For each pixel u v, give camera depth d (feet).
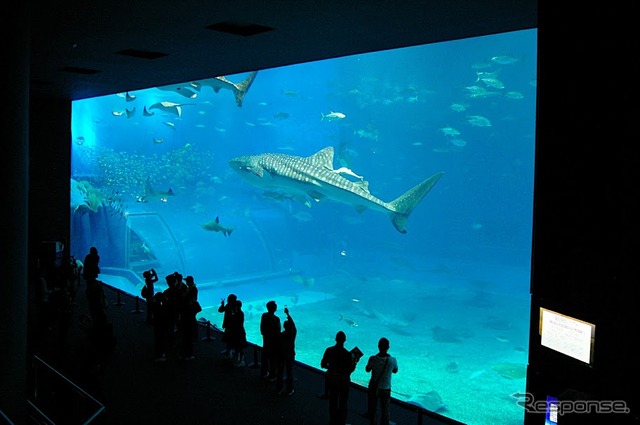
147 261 91.15
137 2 20.79
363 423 21.61
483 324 75.25
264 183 69.72
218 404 23.22
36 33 25.88
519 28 24.03
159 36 26.37
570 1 13.85
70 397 18.70
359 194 57.47
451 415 38.75
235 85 48.21
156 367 27.86
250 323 65.67
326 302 83.15
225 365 28.43
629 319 12.28
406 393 43.16
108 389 24.63
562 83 14.10
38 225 52.31
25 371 18.20
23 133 17.54
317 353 55.31
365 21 23.16
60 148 53.52
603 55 13.05
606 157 12.95
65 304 28.37
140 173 124.47
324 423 21.49
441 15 22.02
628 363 12.24
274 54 30.66
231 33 25.71
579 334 13.39
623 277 12.47
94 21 23.66
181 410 22.49
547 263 14.53
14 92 17.06
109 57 32.07
